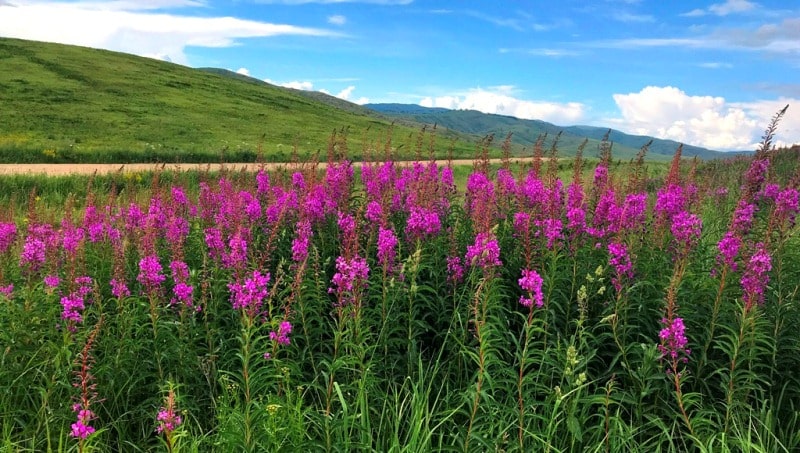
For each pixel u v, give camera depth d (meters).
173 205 8.22
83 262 5.84
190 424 4.74
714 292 5.23
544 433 4.32
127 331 5.02
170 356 4.99
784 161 17.20
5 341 4.96
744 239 5.90
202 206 9.38
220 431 4.05
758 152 6.54
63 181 18.88
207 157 34.53
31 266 5.48
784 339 4.82
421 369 4.86
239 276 5.26
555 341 5.17
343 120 71.50
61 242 6.83
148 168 26.53
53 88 54.81
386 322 5.35
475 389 4.35
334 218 7.84
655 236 6.28
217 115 57.12
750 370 4.38
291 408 4.26
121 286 5.30
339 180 8.53
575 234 6.16
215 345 5.41
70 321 5.07
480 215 6.70
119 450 4.60
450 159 9.73
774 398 4.82
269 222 7.79
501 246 6.90
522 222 6.54
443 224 7.99
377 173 9.38
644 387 4.40
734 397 4.54
